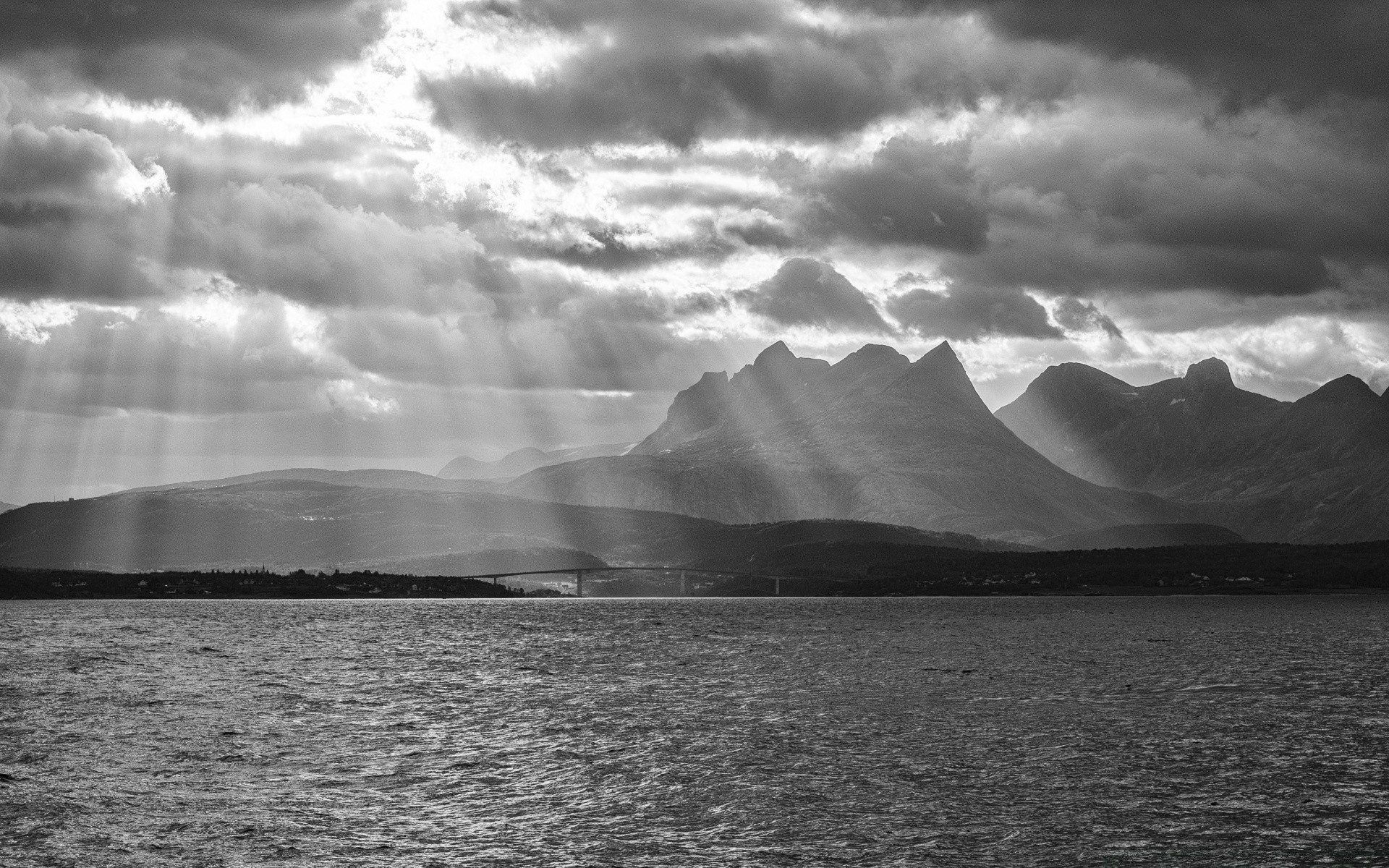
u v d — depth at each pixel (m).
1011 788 81.81
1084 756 93.12
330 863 64.75
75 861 64.50
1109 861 65.75
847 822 73.19
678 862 65.50
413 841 69.12
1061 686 138.62
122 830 70.12
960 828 71.88
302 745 97.50
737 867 64.69
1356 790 81.06
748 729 106.69
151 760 90.06
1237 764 89.88
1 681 140.88
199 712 116.12
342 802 77.50
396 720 112.06
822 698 128.75
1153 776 85.69
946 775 86.00
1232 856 66.69
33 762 88.94
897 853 67.12
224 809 75.31
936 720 111.44
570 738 101.94
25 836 68.81
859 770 88.12
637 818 74.19
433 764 90.00
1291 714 114.81
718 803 77.94
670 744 98.69
